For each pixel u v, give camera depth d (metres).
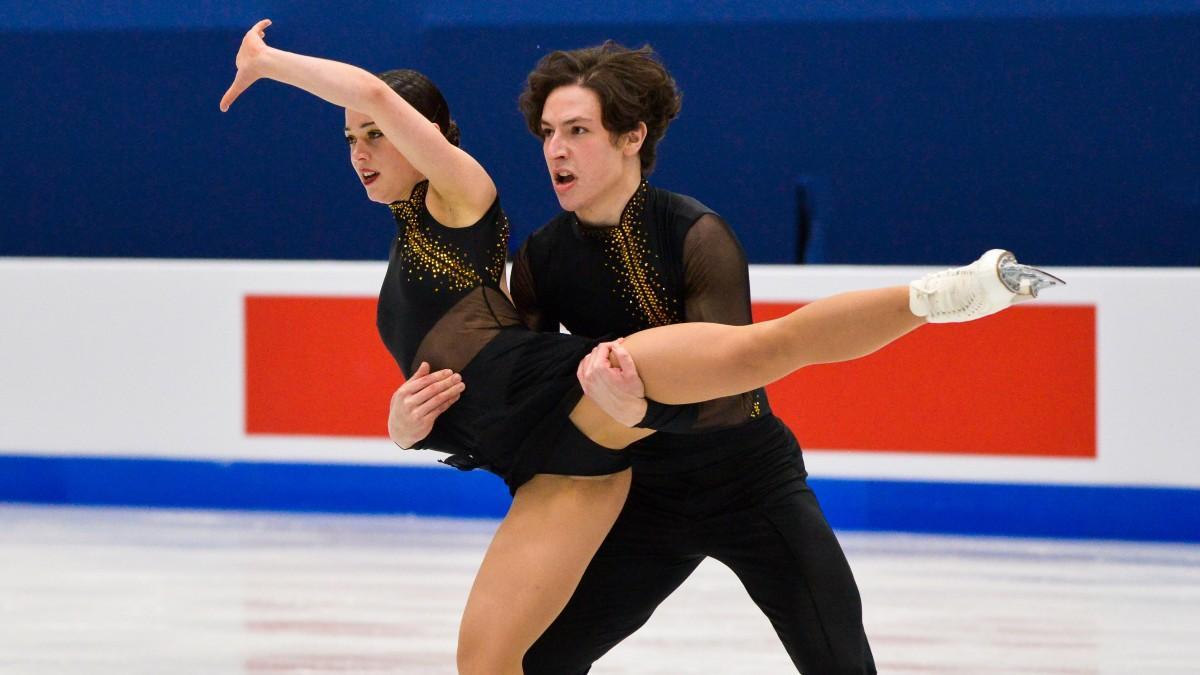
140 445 25.48
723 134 27.17
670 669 15.49
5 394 25.88
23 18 28.66
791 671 15.43
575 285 10.85
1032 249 26.58
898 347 22.84
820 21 26.67
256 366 24.91
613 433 10.02
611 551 10.96
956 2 26.27
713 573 21.06
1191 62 25.77
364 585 19.39
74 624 17.12
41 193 29.09
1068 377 22.55
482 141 27.55
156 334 25.25
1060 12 26.05
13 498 26.06
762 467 10.80
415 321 10.37
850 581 10.70
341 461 24.75
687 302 10.61
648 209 10.68
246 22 28.00
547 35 27.19
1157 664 15.68
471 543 22.44
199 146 28.52
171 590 19.03
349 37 27.70
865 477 23.06
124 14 28.38
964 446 22.83
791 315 9.02
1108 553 21.81
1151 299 22.33
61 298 25.58
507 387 10.02
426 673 15.02
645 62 10.59
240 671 15.09
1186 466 22.42
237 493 25.34
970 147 26.55
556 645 10.93
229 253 28.67
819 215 27.06
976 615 18.00
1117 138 26.16
